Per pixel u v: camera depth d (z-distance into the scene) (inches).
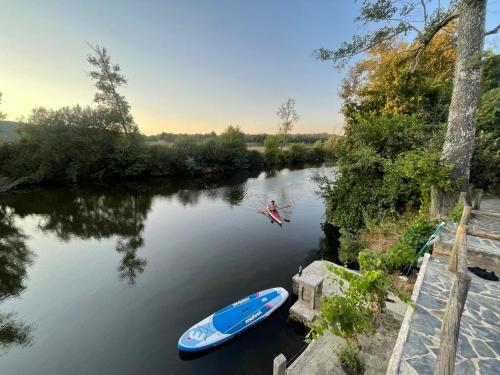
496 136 477.4
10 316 269.1
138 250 427.2
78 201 755.4
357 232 416.2
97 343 230.4
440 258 220.5
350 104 553.9
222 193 880.9
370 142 443.5
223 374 197.5
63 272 358.0
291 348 219.1
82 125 1050.7
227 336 223.9
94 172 1111.0
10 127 1002.1
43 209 673.0
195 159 1355.8
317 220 582.6
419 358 116.8
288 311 262.5
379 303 164.7
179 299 291.0
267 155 1722.4
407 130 399.9
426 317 144.9
